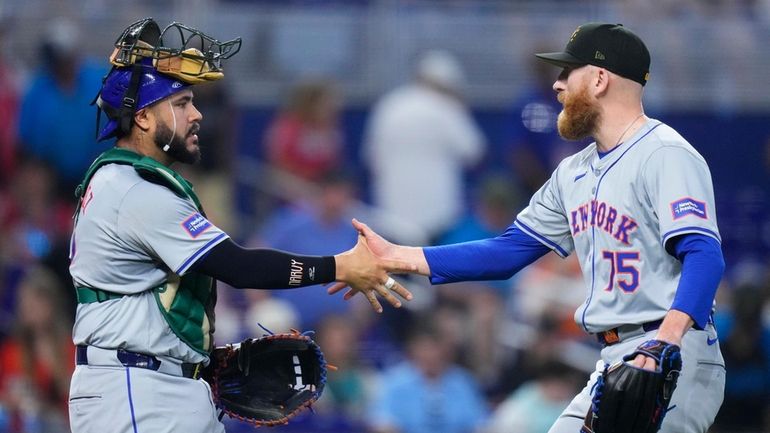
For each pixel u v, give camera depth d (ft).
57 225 122.72
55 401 102.94
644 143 55.16
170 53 54.90
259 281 54.65
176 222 53.57
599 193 56.18
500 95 135.03
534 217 61.26
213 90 124.16
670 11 141.08
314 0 137.69
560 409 103.71
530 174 132.26
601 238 55.93
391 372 106.01
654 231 54.54
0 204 121.70
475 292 116.88
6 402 99.25
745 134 137.59
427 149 129.39
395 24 138.00
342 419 101.35
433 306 116.16
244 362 58.85
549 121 132.87
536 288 116.47
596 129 56.90
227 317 111.75
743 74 139.23
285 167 128.88
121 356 53.83
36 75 126.11
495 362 113.19
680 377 54.44
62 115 124.47
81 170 125.70
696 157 54.29
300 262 55.72
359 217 125.70
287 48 135.85
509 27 139.13
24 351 102.53
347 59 136.77
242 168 128.98
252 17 136.05
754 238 134.72
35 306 103.96
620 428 52.34
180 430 53.98
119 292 53.98
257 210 127.03
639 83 56.65
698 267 51.57
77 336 54.75
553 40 138.10
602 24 57.11
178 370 54.80
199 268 54.03
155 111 55.16
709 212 52.80
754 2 143.74
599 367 58.49
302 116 129.90
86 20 134.10
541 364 107.14
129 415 53.31
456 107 132.98
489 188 127.24
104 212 53.72
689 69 138.92
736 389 108.78
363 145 134.00
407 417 103.55
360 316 115.34
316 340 108.47
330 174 121.29
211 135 123.65
